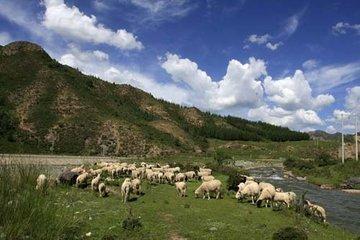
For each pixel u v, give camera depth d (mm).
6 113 111562
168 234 19391
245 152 179125
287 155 173750
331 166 85000
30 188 11820
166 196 31484
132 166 49562
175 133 168625
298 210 27562
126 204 26609
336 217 33500
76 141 116188
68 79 154250
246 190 29891
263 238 19312
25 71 144250
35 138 109562
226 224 21906
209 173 47969
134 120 154250
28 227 10695
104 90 191875
